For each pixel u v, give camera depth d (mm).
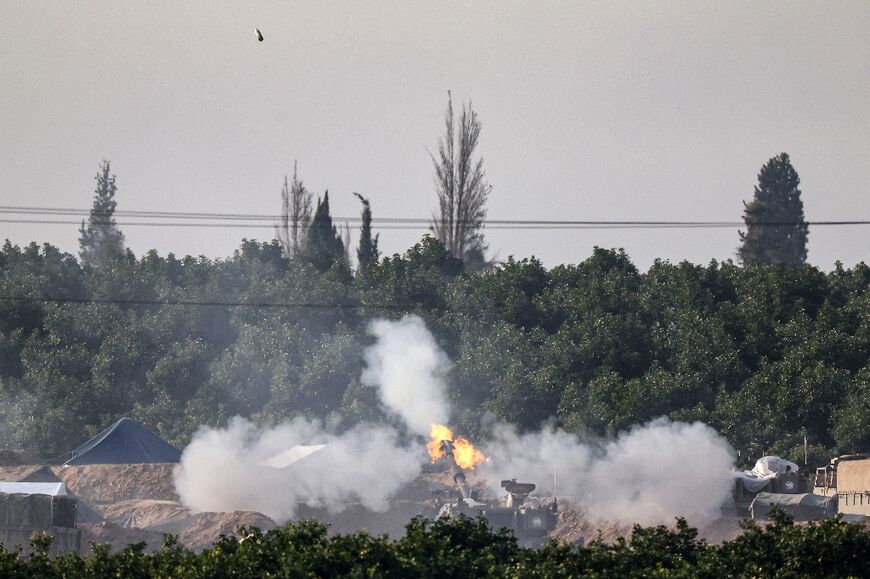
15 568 173125
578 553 184250
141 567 174000
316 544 176500
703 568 177500
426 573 171750
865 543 180875
